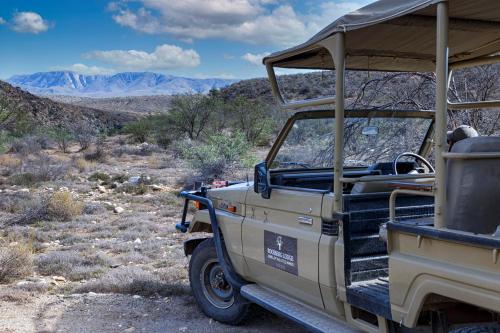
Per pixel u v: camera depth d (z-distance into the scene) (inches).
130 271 324.2
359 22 156.3
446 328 147.9
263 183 201.2
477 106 204.1
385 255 182.4
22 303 271.6
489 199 142.7
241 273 224.2
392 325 158.1
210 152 853.2
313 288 181.8
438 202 137.3
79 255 370.6
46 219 515.5
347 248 168.4
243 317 235.9
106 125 3157.0
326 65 211.5
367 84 399.9
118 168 1045.8
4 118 1440.7
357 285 171.9
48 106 3152.1
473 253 127.5
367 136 214.5
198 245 255.1
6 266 315.3
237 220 220.7
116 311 260.2
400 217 186.9
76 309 263.3
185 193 259.1
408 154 214.7
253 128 1371.8
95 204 587.5
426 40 189.0
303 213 184.1
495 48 201.5
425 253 140.4
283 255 193.3
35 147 1353.3
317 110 198.1
